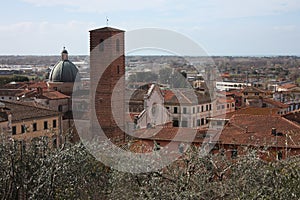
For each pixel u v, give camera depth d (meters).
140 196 17.61
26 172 19.50
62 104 67.38
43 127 56.94
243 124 38.59
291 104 94.94
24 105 58.19
